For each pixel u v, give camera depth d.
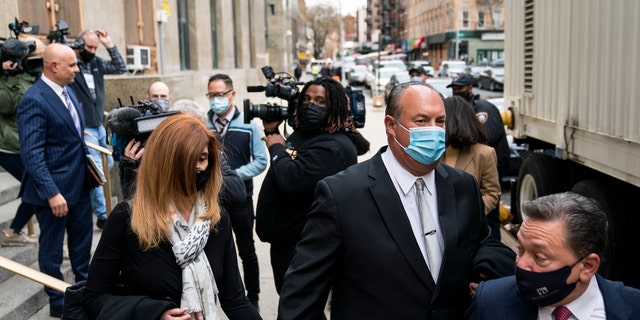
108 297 2.43
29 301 4.41
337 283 2.47
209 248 2.59
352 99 3.88
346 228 2.36
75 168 4.32
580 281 1.95
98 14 10.95
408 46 94.50
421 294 2.32
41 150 4.07
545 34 6.13
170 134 2.43
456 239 2.40
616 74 4.45
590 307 2.01
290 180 3.46
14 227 5.15
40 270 4.27
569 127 5.46
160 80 8.09
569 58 5.44
